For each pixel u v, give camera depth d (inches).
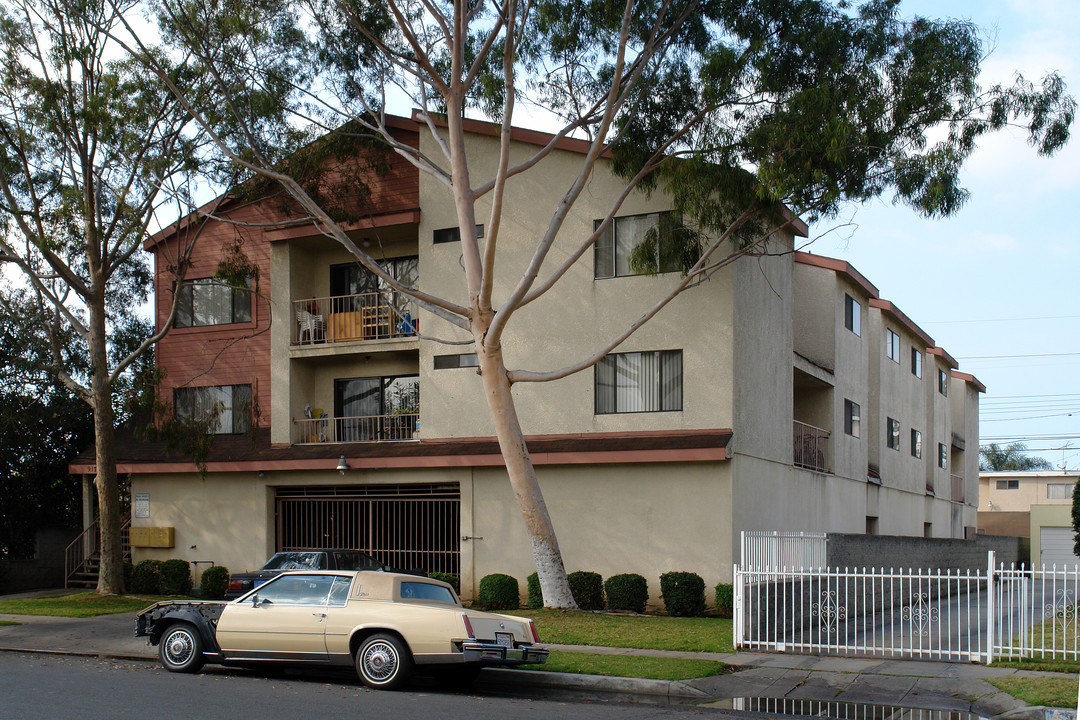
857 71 693.9
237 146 876.0
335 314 1027.3
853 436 1163.3
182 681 478.0
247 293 1082.1
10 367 1117.1
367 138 920.9
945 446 1686.8
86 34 857.5
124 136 855.1
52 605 844.0
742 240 804.6
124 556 1074.1
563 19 741.3
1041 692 436.5
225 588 960.9
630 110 756.0
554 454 842.2
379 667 466.3
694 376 831.1
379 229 984.9
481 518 890.7
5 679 477.1
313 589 491.2
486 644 457.7
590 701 462.6
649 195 788.6
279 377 1015.6
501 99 774.5
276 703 410.6
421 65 724.7
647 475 829.8
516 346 899.4
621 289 863.7
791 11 715.4
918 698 449.4
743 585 588.1
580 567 844.6
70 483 1200.8
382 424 1016.2
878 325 1278.3
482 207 922.1
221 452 1017.5
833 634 670.5
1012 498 2272.4
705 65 703.7
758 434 871.1
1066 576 507.8
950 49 690.8
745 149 707.4
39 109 855.7
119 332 1195.3
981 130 690.2
